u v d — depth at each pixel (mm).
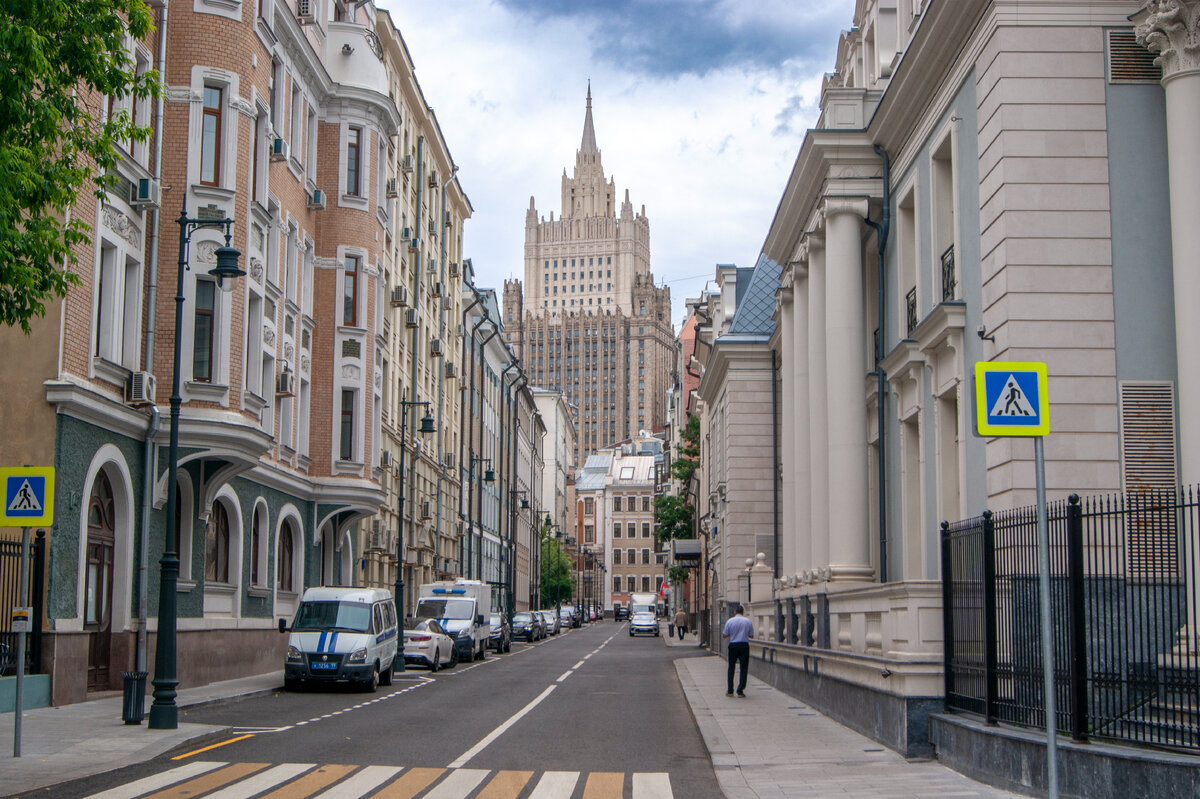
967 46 17750
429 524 51656
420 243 47688
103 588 21031
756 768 13297
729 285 47125
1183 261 15219
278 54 28484
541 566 114062
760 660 29984
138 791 11039
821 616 21281
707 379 47156
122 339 21891
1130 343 15688
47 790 11070
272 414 28484
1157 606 11305
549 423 135500
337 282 32656
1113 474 15430
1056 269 15859
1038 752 10695
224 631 25953
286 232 29531
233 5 24359
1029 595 11914
